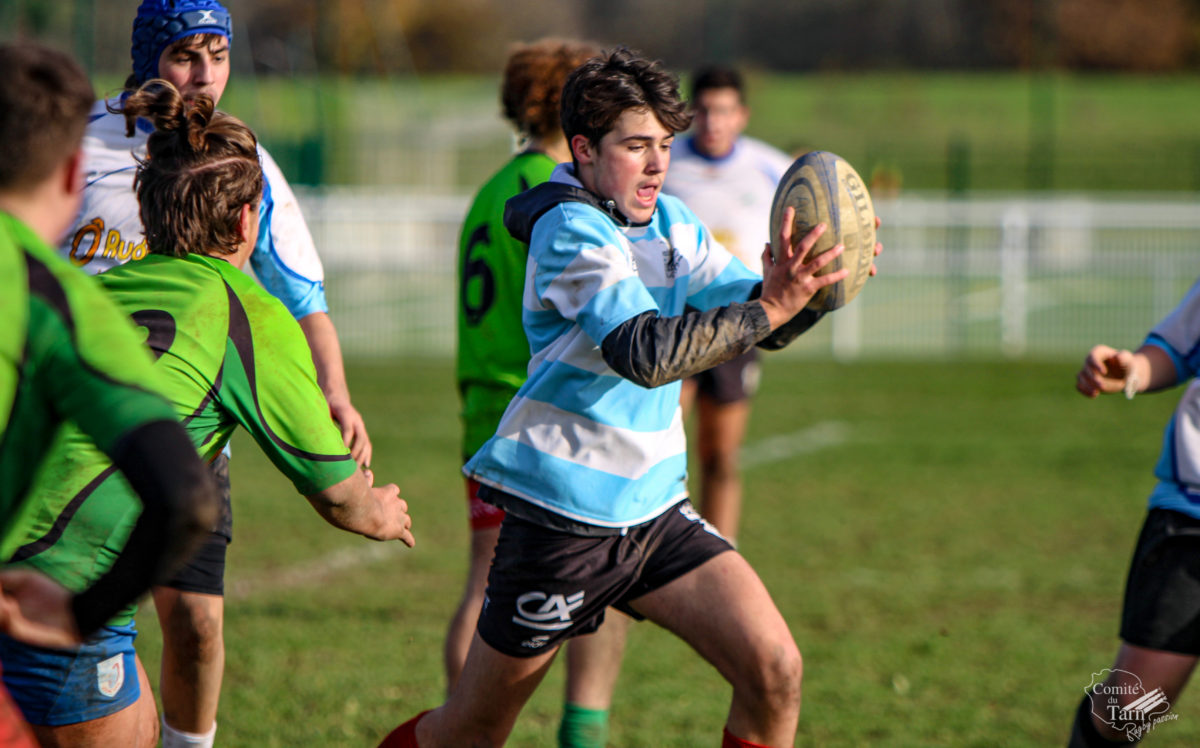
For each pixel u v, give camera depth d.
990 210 67.56
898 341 58.94
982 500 29.27
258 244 13.28
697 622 10.68
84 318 6.81
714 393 21.45
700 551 10.95
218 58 13.21
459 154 117.75
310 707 16.19
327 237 60.91
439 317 64.12
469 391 14.29
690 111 10.79
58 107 6.77
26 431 6.77
